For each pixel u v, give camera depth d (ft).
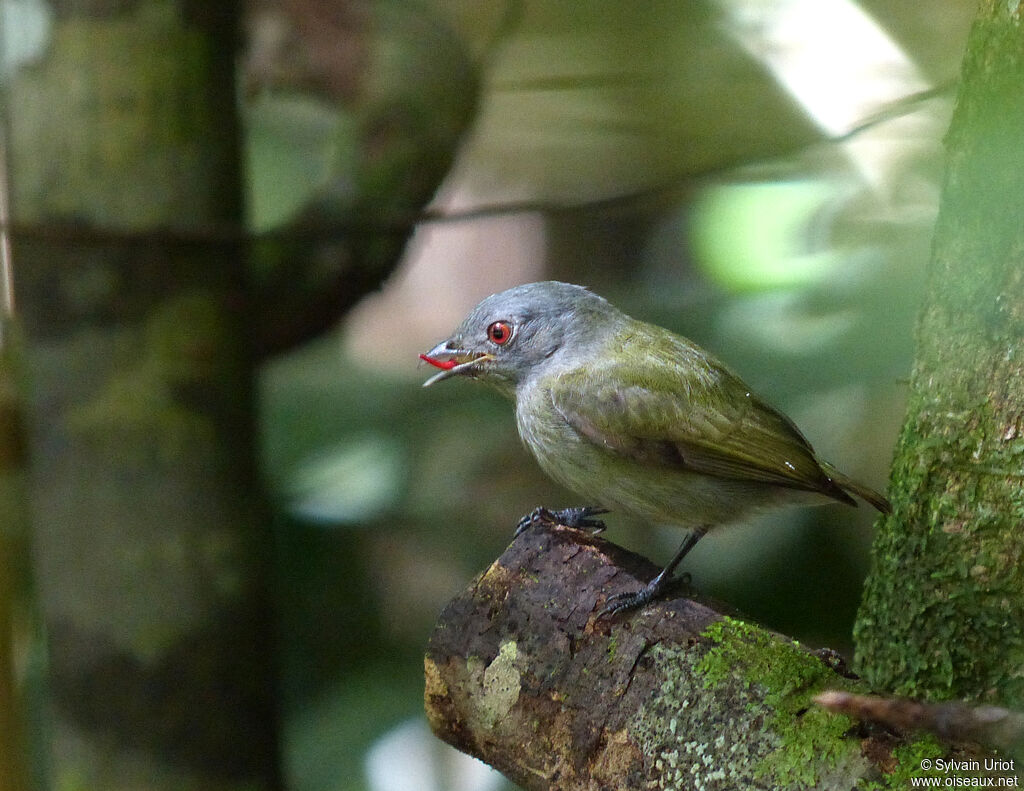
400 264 40.86
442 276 65.82
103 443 31.91
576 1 48.08
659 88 46.73
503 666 22.75
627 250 59.36
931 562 24.43
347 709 40.68
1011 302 22.99
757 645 21.20
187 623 32.76
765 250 40.11
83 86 30.71
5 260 30.96
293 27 39.73
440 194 47.03
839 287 36.04
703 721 20.58
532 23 49.52
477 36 50.67
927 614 24.49
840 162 41.39
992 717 17.61
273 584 35.22
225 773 33.58
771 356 36.01
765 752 19.85
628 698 21.40
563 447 31.58
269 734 34.71
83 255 31.17
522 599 23.09
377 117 39.60
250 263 35.88
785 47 44.62
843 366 34.55
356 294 39.73
